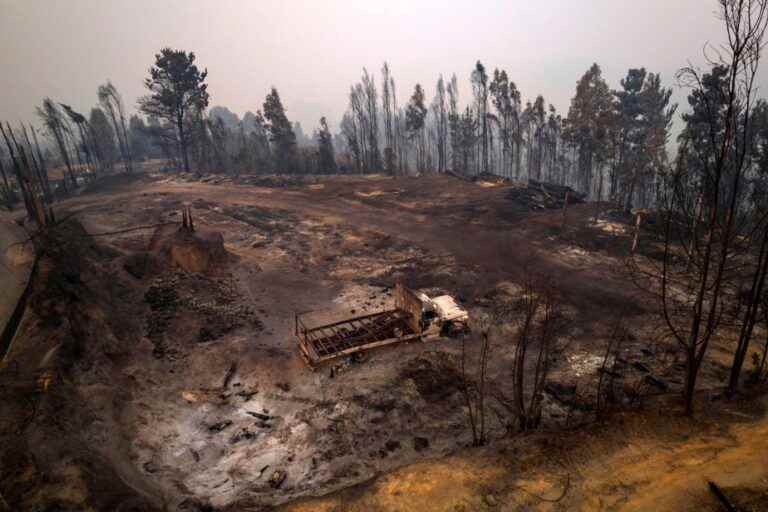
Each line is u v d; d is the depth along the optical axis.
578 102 54.75
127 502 8.98
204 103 61.03
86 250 20.81
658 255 25.86
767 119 29.77
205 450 12.23
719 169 9.53
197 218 34.88
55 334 13.38
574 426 11.37
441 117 78.69
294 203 42.19
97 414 11.89
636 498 8.50
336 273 26.47
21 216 34.09
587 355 16.66
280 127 65.56
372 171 72.19
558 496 8.70
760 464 9.02
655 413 11.30
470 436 12.40
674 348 16.67
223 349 17.38
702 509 8.11
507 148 72.06
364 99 79.62
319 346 17.00
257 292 23.11
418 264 27.36
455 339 18.09
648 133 50.56
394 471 9.85
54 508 8.24
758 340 16.62
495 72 63.31
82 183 59.72
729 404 11.52
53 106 60.34
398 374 15.54
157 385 14.88
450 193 44.53
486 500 8.71
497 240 30.84
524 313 19.78
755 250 21.03
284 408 14.10
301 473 11.30
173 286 21.03
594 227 31.73
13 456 9.04
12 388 10.93
